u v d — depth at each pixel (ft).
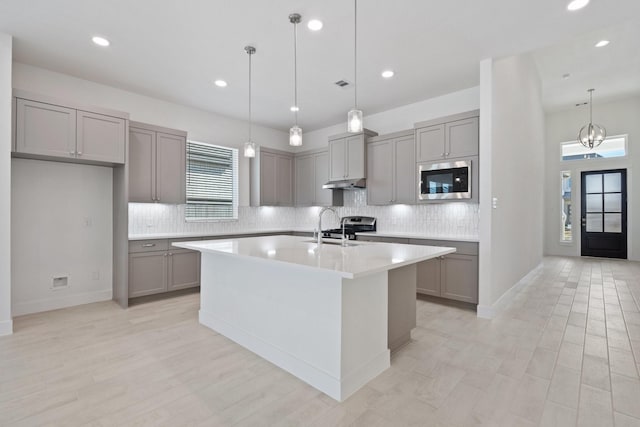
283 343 7.47
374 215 16.75
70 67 11.32
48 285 11.69
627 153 22.84
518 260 14.53
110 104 13.04
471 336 9.28
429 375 7.08
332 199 17.40
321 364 6.56
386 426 5.42
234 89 13.42
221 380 6.89
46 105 10.26
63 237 12.00
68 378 6.90
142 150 13.01
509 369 7.33
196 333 9.54
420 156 13.47
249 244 9.46
